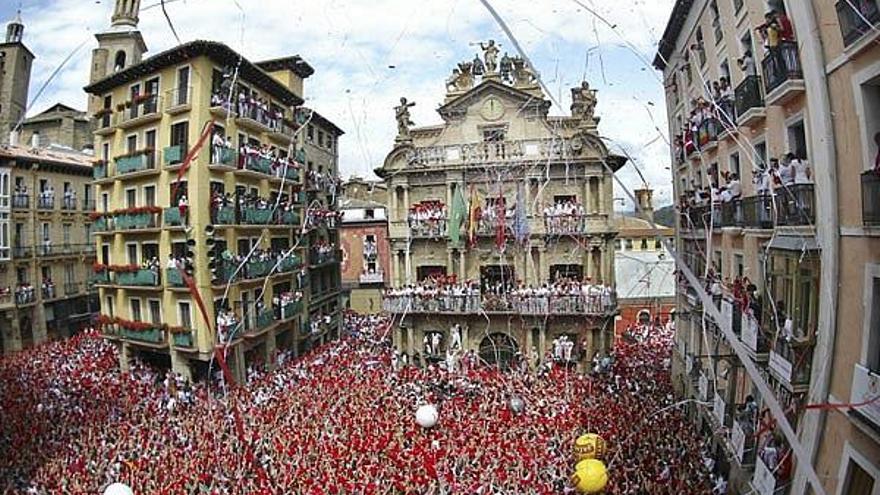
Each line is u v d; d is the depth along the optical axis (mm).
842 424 12836
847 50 12352
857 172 12469
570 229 37750
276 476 20812
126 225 36344
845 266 13016
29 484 20859
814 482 10531
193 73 34000
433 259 41156
